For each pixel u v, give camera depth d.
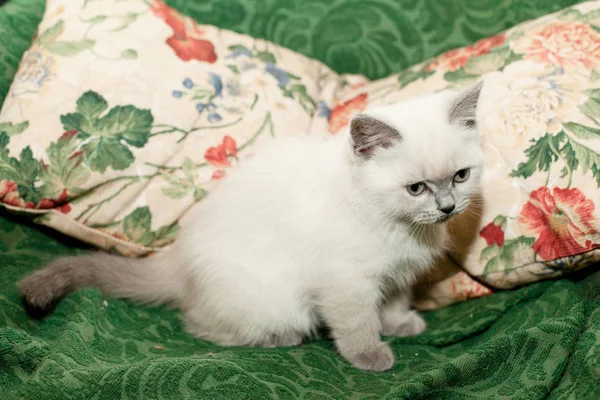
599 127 0.58
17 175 0.64
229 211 0.63
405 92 0.70
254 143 0.69
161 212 0.67
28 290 0.61
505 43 0.67
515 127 0.61
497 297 0.64
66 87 0.65
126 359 0.58
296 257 0.61
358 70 0.78
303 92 0.73
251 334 0.62
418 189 0.57
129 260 0.67
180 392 0.53
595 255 0.59
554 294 0.61
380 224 0.58
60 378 0.52
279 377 0.56
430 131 0.56
